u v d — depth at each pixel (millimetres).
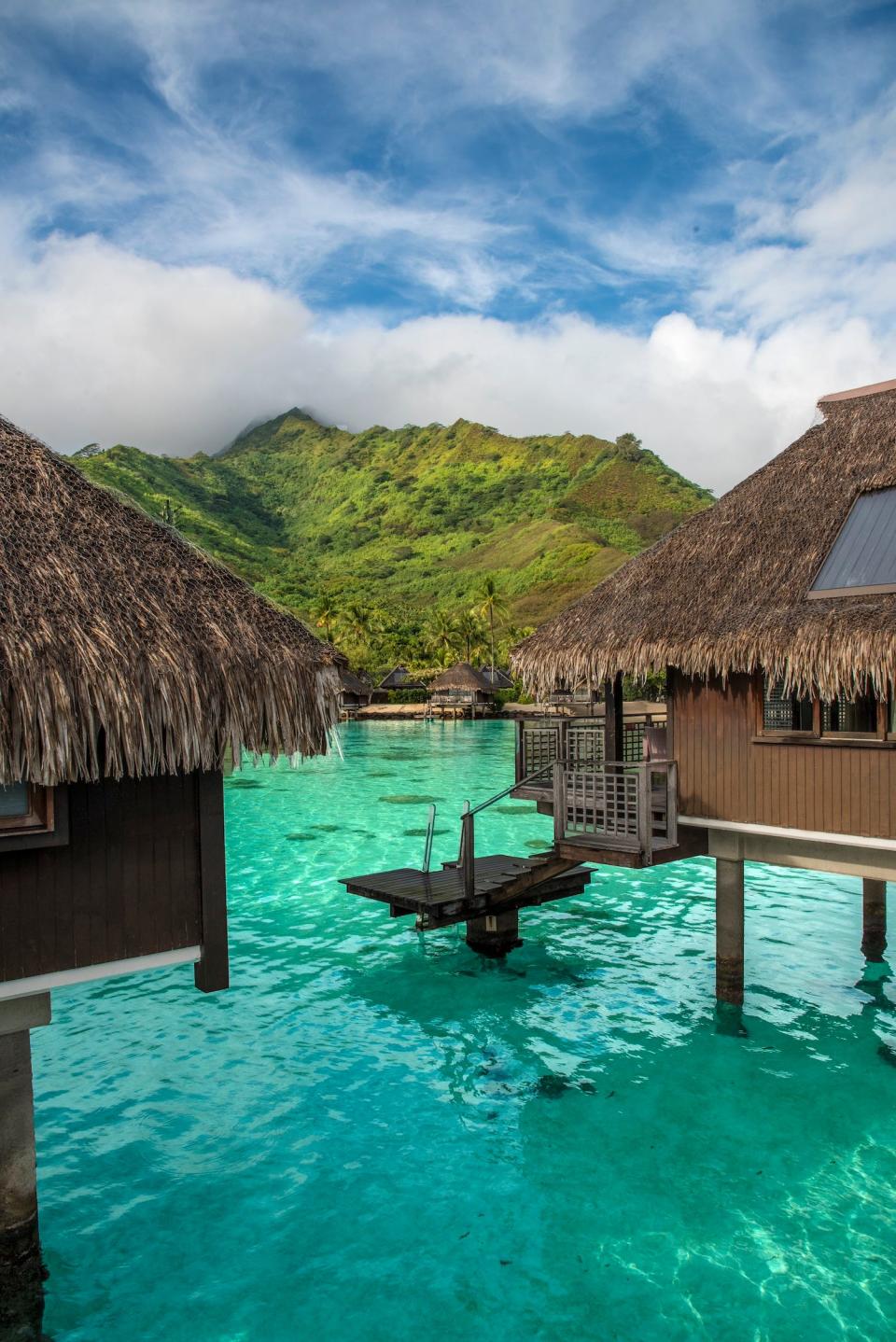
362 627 100438
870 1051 9844
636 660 10203
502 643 97250
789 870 17891
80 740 5562
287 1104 8922
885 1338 5867
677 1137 8258
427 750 42969
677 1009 10984
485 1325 6043
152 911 6340
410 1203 7375
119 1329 6047
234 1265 6672
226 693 6297
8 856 5758
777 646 9062
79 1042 10289
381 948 13398
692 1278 6457
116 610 6094
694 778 10336
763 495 11195
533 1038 10297
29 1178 6293
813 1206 7246
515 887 11953
